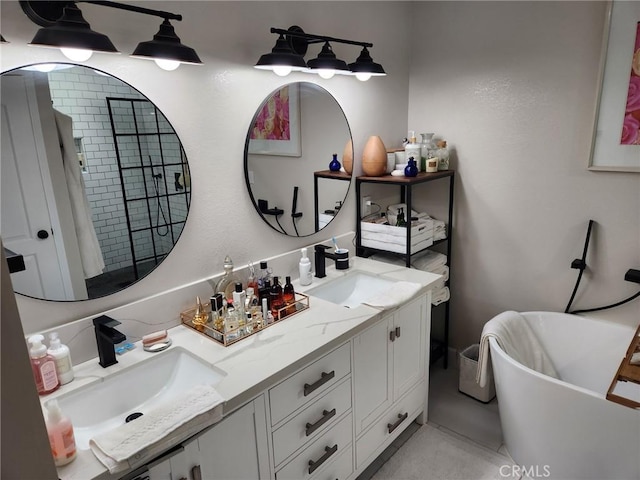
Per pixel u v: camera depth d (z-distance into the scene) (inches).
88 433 53.1
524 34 91.6
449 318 117.2
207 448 51.1
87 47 48.3
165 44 55.1
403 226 97.2
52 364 52.9
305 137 86.0
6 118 50.1
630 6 78.7
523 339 92.0
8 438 33.2
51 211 54.5
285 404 59.9
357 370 72.1
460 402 103.0
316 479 68.1
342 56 91.4
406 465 84.7
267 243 83.0
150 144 63.0
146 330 66.0
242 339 64.7
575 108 88.0
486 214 104.8
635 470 67.9
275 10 76.5
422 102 110.0
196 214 70.4
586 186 89.7
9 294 32.1
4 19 49.1
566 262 95.3
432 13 103.7
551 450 76.0
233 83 72.1
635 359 66.3
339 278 90.0
